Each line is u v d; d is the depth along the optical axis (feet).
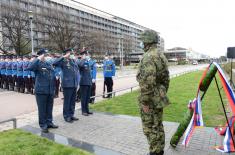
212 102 32.32
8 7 116.67
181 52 420.77
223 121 22.58
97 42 169.99
